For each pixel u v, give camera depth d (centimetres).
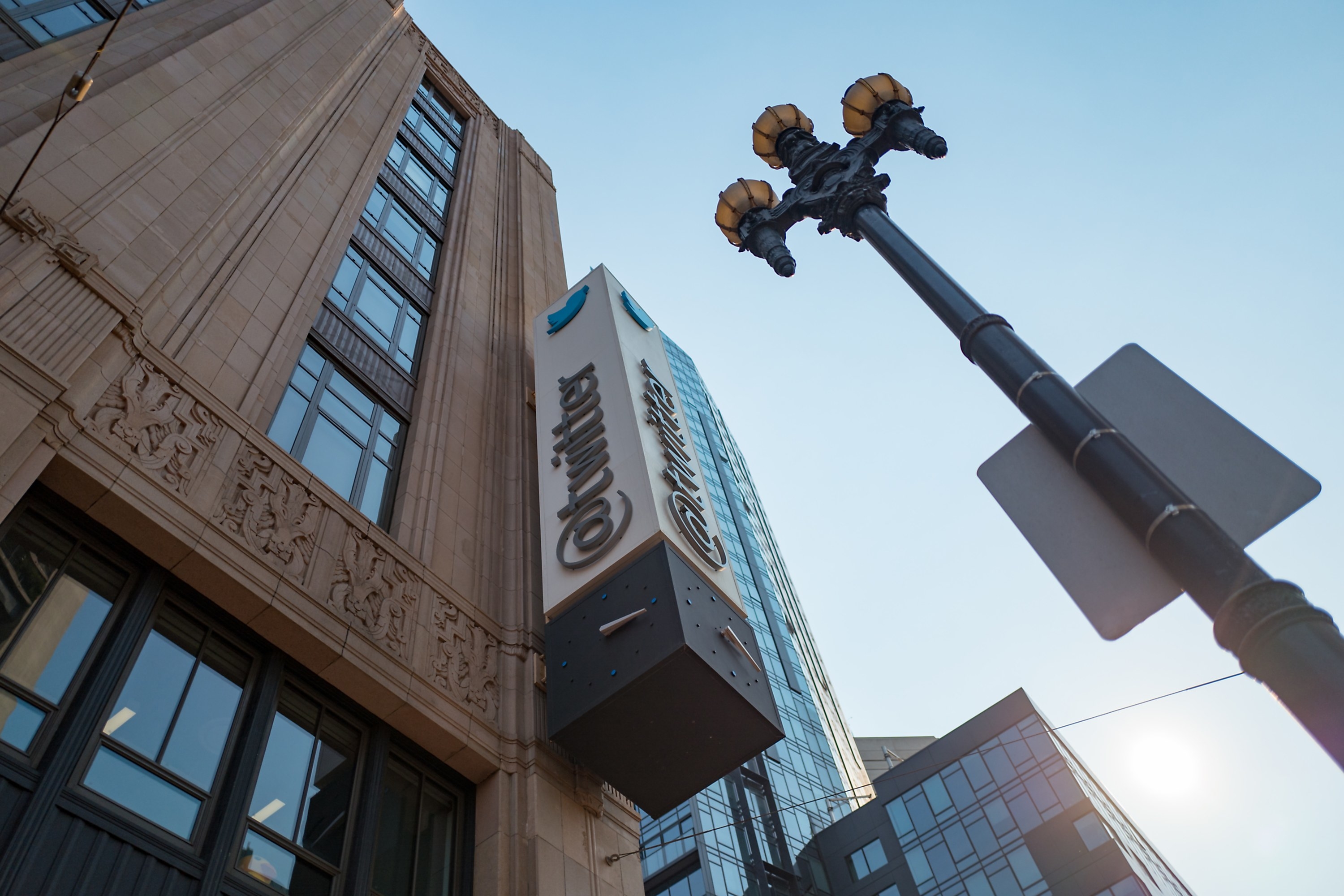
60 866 764
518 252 2702
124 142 1313
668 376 2014
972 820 5644
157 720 930
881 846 5884
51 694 853
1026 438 580
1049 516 550
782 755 6581
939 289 666
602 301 2059
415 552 1420
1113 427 524
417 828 1170
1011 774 5678
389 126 2433
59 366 954
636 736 1278
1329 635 399
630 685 1230
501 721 1320
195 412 1154
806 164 908
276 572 1120
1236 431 501
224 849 901
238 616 1080
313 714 1122
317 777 1073
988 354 599
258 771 996
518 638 1448
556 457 1717
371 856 1062
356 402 1616
